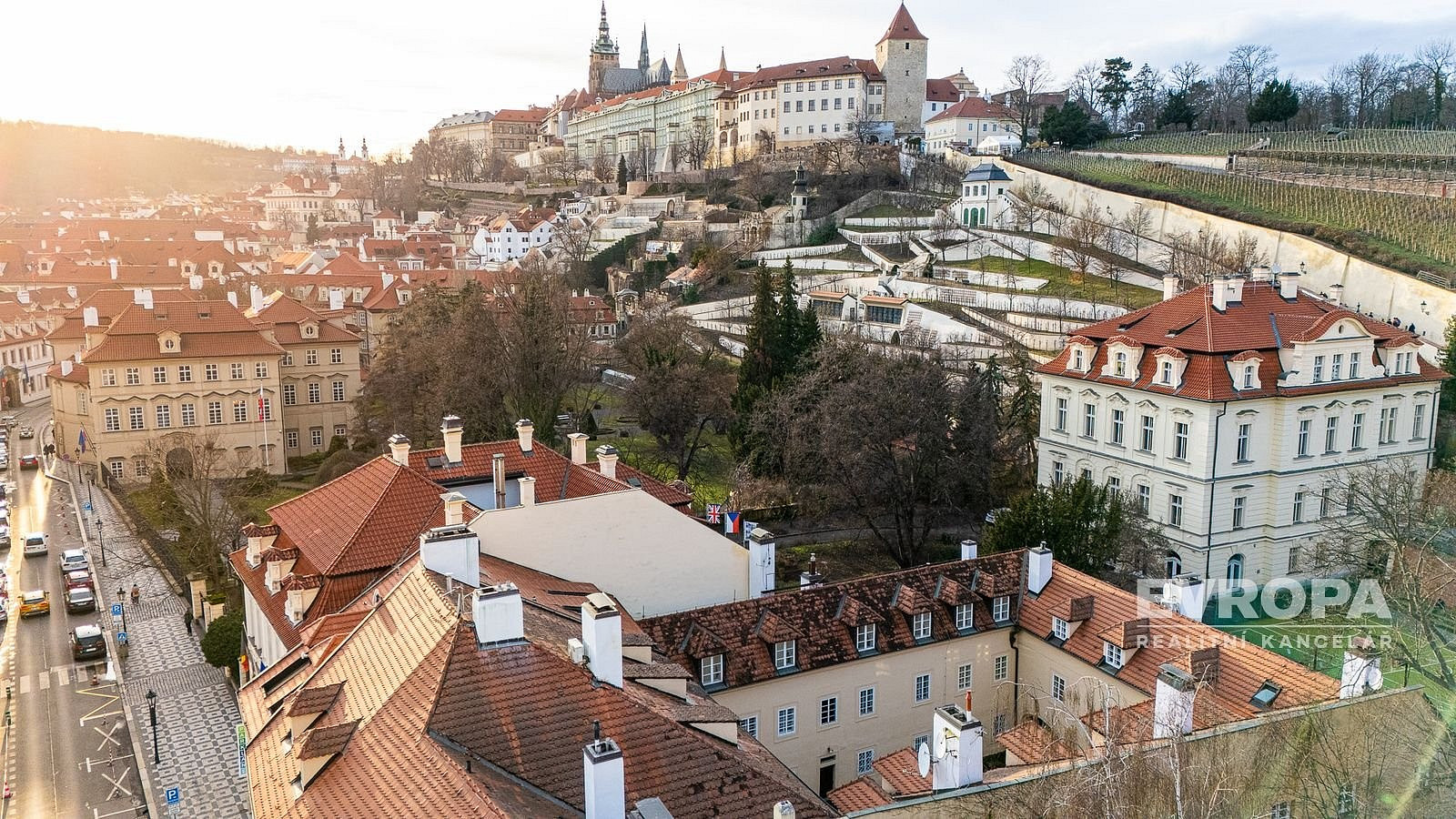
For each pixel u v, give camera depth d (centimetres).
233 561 5603
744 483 8550
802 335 10456
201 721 5991
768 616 4612
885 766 3688
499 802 2400
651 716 2984
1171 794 2720
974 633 4956
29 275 18388
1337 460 7556
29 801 5125
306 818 2570
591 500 4538
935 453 7462
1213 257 13112
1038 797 2878
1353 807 2791
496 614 2983
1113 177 17050
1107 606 4722
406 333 11544
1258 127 19300
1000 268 14900
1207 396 7012
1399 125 19662
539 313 9912
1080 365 8250
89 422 11419
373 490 4906
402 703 2839
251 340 11075
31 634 7319
